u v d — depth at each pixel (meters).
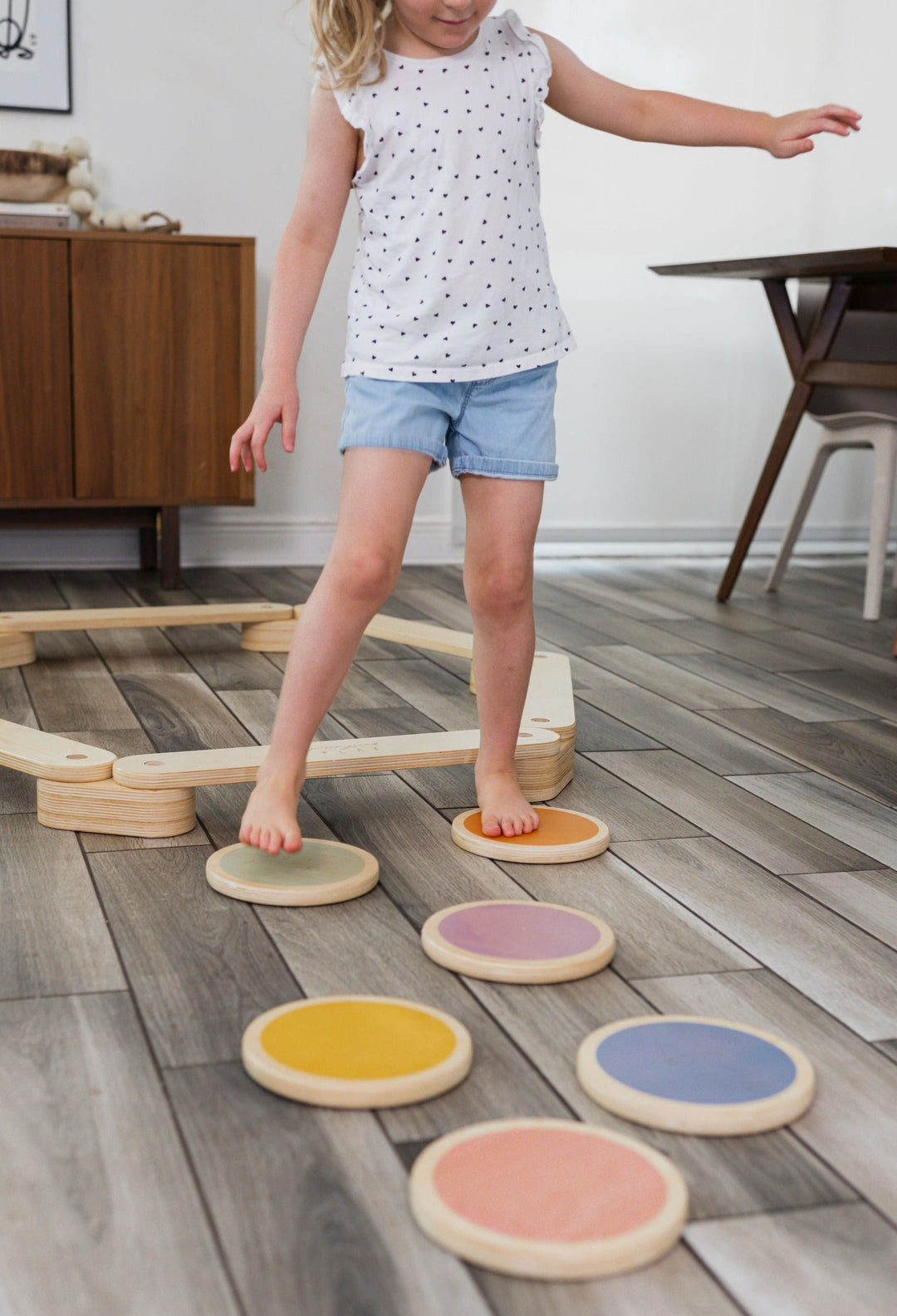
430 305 1.16
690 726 1.79
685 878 1.22
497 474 1.22
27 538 2.96
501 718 1.32
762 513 2.76
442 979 0.99
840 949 1.07
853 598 2.89
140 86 2.85
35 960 1.01
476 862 1.24
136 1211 0.71
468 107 1.14
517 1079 0.85
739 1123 0.79
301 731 1.18
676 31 3.20
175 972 0.99
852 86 3.33
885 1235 0.71
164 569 2.73
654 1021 0.91
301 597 2.68
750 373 3.40
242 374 2.69
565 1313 0.64
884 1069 0.88
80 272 2.57
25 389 2.59
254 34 2.89
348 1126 0.79
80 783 1.28
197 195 2.93
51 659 2.08
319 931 1.07
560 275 3.23
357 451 1.18
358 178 1.18
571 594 2.87
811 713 1.88
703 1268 0.68
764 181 3.31
